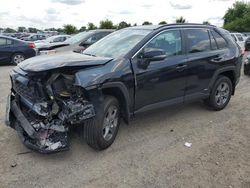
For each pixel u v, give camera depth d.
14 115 4.20
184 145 4.54
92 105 3.89
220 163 3.99
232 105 6.72
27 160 3.95
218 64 5.82
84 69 3.95
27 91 3.93
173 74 5.00
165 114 5.95
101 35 10.80
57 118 3.83
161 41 4.94
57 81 3.86
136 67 4.47
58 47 10.44
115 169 3.80
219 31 6.15
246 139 4.80
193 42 5.48
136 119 5.61
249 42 18.36
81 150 4.27
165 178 3.61
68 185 3.43
